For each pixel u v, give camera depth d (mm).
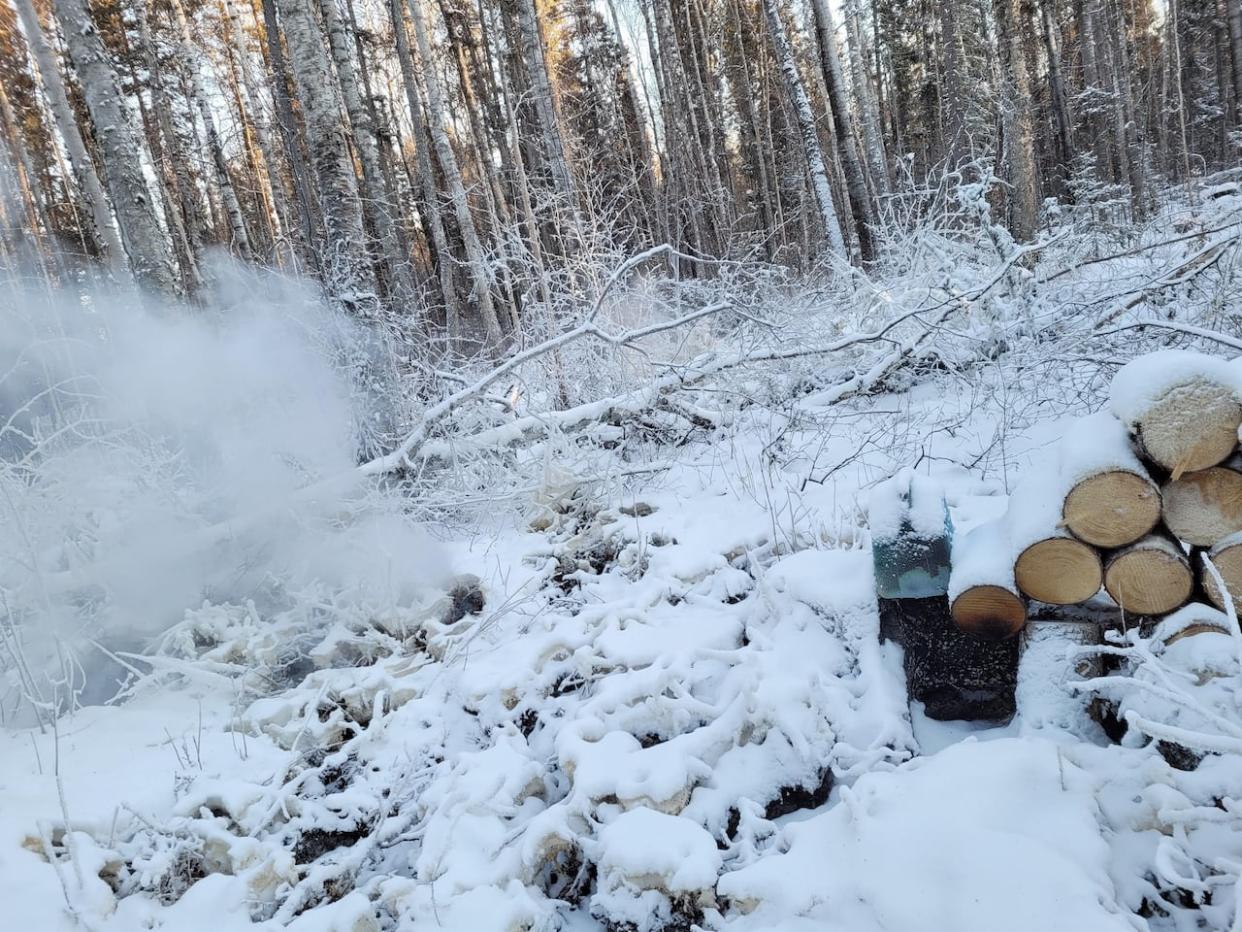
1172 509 2289
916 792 2098
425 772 2861
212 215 22250
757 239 15211
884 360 5457
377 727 3047
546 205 8984
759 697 2604
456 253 19422
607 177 13484
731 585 3580
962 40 11438
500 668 3322
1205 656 2119
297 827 2598
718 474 5062
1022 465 4188
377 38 19688
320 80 5375
